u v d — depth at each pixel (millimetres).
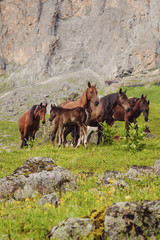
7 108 169000
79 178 8016
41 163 7434
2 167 12047
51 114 19250
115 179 7957
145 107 20578
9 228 4133
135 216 3438
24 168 7160
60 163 12852
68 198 5895
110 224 3500
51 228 4113
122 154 15297
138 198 5691
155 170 9195
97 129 21594
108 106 19875
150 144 18297
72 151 17000
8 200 6066
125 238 3352
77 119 18406
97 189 7074
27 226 4199
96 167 12062
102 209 3959
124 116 21625
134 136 16328
